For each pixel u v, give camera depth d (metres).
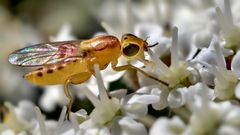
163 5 0.06
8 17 0.08
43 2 0.08
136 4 0.07
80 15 0.07
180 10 0.06
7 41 0.08
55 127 0.05
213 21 0.05
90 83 0.05
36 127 0.05
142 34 0.05
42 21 0.08
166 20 0.06
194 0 0.06
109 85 0.05
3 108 0.05
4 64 0.07
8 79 0.07
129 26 0.05
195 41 0.05
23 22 0.08
